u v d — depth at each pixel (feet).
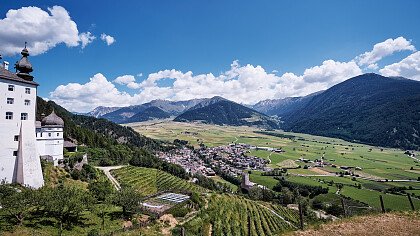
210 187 639.35
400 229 141.79
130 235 190.70
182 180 610.65
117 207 259.19
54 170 345.51
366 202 544.21
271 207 456.86
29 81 268.82
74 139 639.76
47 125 398.83
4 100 247.70
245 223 310.86
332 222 157.07
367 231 140.97
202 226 248.93
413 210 173.17
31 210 198.39
